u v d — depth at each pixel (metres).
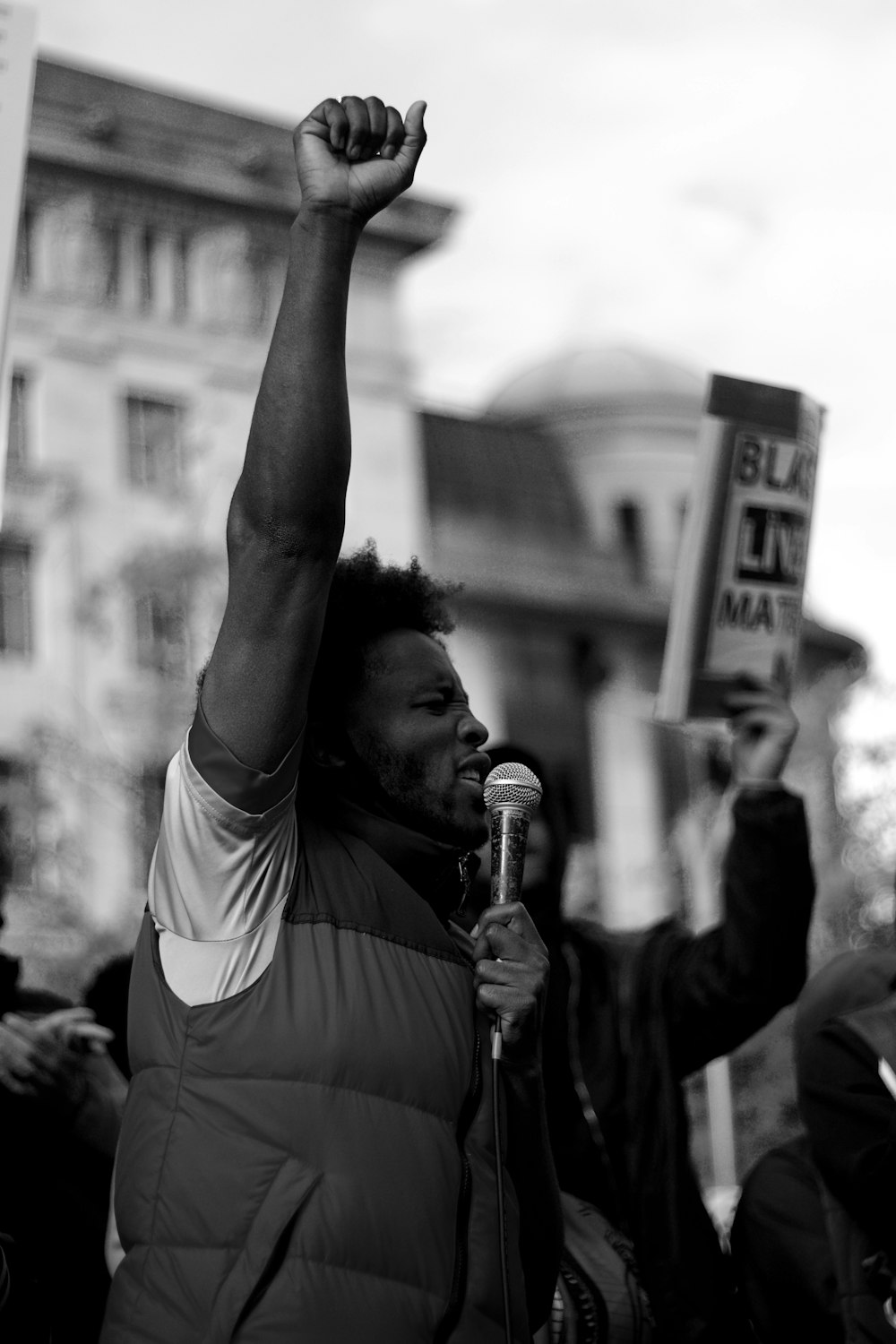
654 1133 3.73
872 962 3.92
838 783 22.62
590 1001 3.82
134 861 26.47
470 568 33.50
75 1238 3.83
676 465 36.62
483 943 2.61
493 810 2.70
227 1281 2.34
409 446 32.69
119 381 29.73
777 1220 3.78
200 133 30.64
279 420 2.45
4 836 23.70
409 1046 2.49
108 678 27.45
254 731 2.44
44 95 29.67
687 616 4.02
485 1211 2.51
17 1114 3.83
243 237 30.73
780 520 4.16
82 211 29.83
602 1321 3.32
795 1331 3.72
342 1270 2.36
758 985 3.75
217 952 2.47
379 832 2.70
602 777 33.78
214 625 27.30
